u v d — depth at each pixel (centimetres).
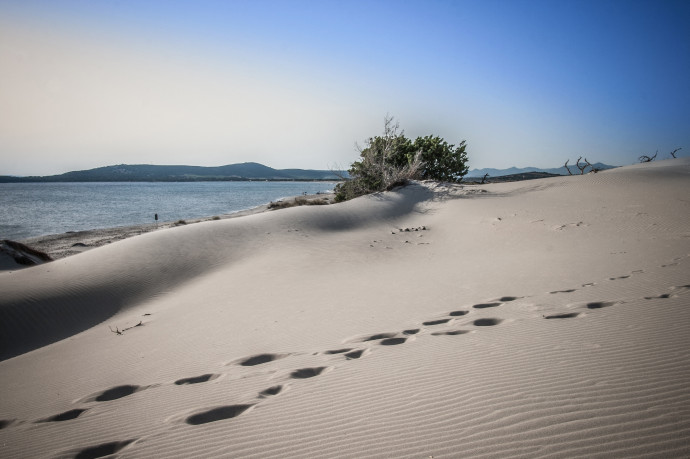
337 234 1548
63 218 4044
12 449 300
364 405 303
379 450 238
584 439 224
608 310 479
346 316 596
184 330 636
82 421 339
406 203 2019
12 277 1098
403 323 532
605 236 1065
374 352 430
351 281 867
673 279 588
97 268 1150
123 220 3809
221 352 497
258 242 1401
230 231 1495
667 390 272
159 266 1188
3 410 404
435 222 1667
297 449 249
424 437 247
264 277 992
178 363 477
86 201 7081
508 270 808
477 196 1992
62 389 446
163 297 1004
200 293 930
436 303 618
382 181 2400
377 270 976
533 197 1834
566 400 271
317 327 555
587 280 648
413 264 1019
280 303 731
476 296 634
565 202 1644
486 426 251
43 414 374
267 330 570
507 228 1352
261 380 383
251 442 264
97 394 410
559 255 902
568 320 459
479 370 344
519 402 276
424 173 2566
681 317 424
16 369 586
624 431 228
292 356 448
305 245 1352
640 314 449
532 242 1120
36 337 841
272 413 304
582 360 339
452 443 236
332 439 257
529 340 405
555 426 240
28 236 2789
